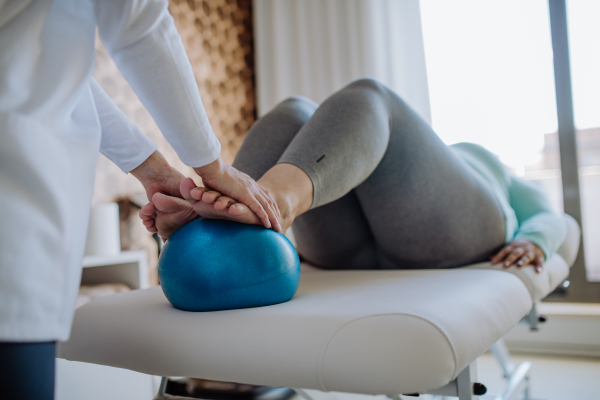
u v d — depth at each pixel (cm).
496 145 238
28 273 39
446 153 103
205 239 62
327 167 75
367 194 98
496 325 61
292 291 65
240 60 295
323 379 48
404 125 95
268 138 96
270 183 71
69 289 43
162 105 48
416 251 104
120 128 69
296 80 286
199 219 67
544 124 229
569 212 219
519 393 125
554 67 224
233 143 283
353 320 50
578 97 222
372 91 92
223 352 53
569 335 196
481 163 146
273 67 288
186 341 56
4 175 39
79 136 47
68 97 45
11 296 38
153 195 73
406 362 46
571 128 220
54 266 41
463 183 103
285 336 51
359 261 113
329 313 52
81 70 47
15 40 43
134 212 226
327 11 277
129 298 74
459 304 57
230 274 60
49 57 44
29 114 41
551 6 225
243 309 59
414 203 98
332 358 48
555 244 117
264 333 53
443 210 99
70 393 119
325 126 78
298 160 75
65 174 43
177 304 63
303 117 98
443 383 46
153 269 231
